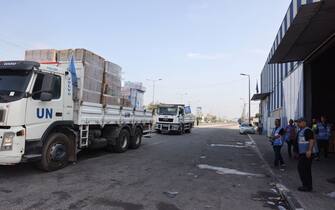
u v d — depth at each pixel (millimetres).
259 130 40625
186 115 34562
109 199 7184
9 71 9234
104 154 14500
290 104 23328
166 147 18516
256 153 17406
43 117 9445
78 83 11602
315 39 14242
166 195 7762
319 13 10891
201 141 24188
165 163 12531
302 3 10117
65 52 11992
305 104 18844
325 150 15250
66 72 10531
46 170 9719
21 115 8711
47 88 9414
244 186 9141
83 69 11688
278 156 12609
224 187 8914
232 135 35406
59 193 7500
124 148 15445
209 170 11453
